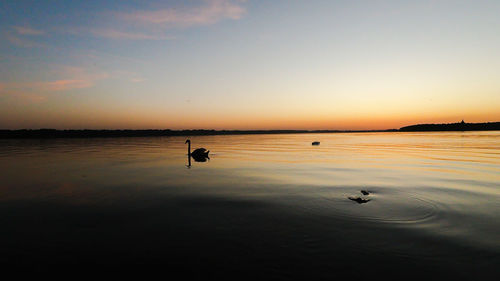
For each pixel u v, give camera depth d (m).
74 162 29.48
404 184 17.84
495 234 9.66
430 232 9.82
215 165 27.64
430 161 30.17
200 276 7.19
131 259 8.09
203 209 12.70
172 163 29.09
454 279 6.98
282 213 12.02
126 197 14.92
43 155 36.72
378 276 7.12
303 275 7.18
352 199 13.93
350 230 10.02
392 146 57.31
